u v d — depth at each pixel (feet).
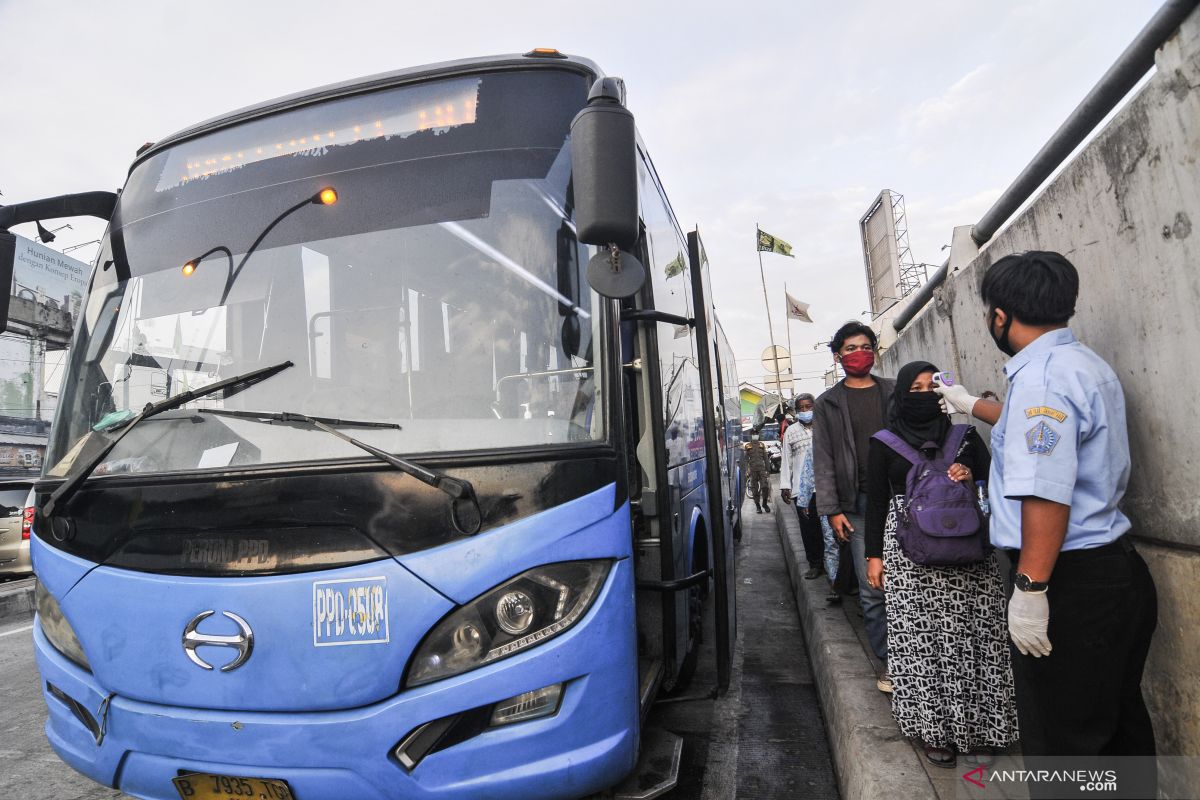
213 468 7.67
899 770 8.64
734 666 16.28
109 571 7.79
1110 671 6.32
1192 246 6.32
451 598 6.98
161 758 7.39
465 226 8.52
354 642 7.01
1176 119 6.43
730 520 16.26
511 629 6.99
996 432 7.27
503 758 6.89
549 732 6.98
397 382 8.05
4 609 26.48
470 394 7.89
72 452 8.77
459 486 7.07
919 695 8.98
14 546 31.76
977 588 8.92
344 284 8.54
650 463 9.70
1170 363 6.78
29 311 75.00
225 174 9.52
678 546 10.65
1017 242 10.68
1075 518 6.44
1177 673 6.94
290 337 8.50
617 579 7.49
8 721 14.70
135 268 9.48
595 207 7.27
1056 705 6.49
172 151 9.98
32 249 76.02
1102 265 7.98
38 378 76.18
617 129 7.48
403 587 7.02
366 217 8.75
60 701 8.32
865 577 12.17
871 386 12.95
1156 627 7.16
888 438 9.82
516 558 7.07
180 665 7.38
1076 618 6.37
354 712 6.97
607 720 7.25
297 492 7.36
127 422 8.44
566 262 8.20
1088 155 8.18
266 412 7.98
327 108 9.41
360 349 8.25
